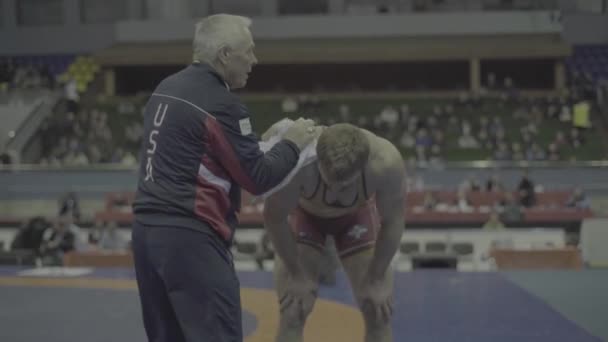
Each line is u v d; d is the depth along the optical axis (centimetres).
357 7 3125
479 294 821
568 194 1628
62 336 642
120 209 1625
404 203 396
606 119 2531
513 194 1600
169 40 3120
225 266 325
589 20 2859
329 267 848
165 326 332
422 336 622
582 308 737
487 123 2573
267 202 384
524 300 783
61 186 1794
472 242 1384
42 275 1008
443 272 983
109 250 1293
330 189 388
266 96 3017
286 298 426
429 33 3002
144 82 3300
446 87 3186
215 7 3186
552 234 1360
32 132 2497
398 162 387
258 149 327
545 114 2655
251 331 650
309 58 3006
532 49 2844
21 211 1750
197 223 317
